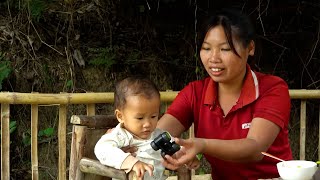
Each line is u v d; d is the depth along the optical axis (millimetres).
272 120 2105
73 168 2186
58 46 4527
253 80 2219
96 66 4578
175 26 4934
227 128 2238
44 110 4359
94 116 2223
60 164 2908
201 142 1901
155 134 2232
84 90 4484
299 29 5145
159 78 4785
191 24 4934
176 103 2395
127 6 4793
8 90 4309
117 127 2154
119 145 2115
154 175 2168
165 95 3186
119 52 4691
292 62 5242
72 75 4469
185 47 4941
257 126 2094
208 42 2127
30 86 4375
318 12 5039
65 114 2908
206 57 2154
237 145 1965
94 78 4547
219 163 2275
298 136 5105
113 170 1961
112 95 3000
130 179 1918
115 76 4617
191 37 4922
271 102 2152
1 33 4391
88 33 4652
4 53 4340
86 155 2189
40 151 4273
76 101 2898
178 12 4898
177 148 1858
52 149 4305
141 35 4824
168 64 4859
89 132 2205
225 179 2309
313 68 5223
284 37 5164
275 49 5191
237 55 2100
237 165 2232
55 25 4566
